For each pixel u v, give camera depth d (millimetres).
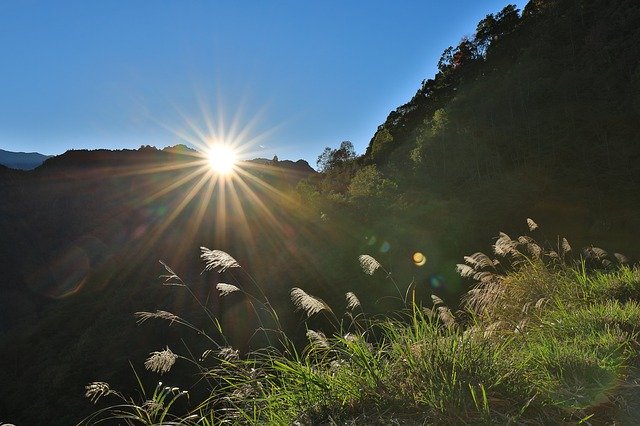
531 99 92625
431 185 83188
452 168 83688
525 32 118312
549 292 5844
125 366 41656
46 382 47156
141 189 176250
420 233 52250
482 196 64875
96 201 165875
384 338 3279
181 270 77125
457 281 23859
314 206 81875
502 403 2531
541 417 2430
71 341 59750
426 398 2570
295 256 63094
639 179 60406
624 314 4355
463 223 54219
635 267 6555
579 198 58281
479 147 84062
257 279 58594
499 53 119938
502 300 5859
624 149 67938
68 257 128125
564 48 102562
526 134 82000
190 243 99062
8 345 63469
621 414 2498
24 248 139500
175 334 41031
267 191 123125
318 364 3121
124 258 107188
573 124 79312
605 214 52625
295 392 2908
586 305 5172
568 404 2590
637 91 74562
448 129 97000
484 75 117625
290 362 3002
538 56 104125
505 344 3408
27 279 126750
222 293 3297
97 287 96125
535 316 5125
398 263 47500
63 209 164750
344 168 140125
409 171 96562
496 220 56156
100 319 60500
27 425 43250
